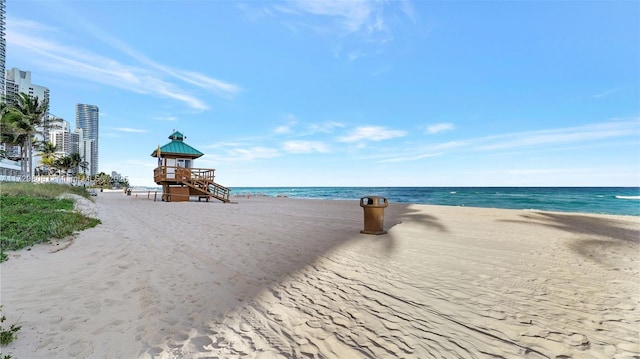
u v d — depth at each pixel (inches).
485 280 175.9
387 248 260.1
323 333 116.9
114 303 140.0
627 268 201.8
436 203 1387.8
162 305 140.2
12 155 2272.4
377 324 123.4
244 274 188.4
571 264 211.3
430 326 121.6
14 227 275.6
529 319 127.4
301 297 151.7
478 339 111.8
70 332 112.1
